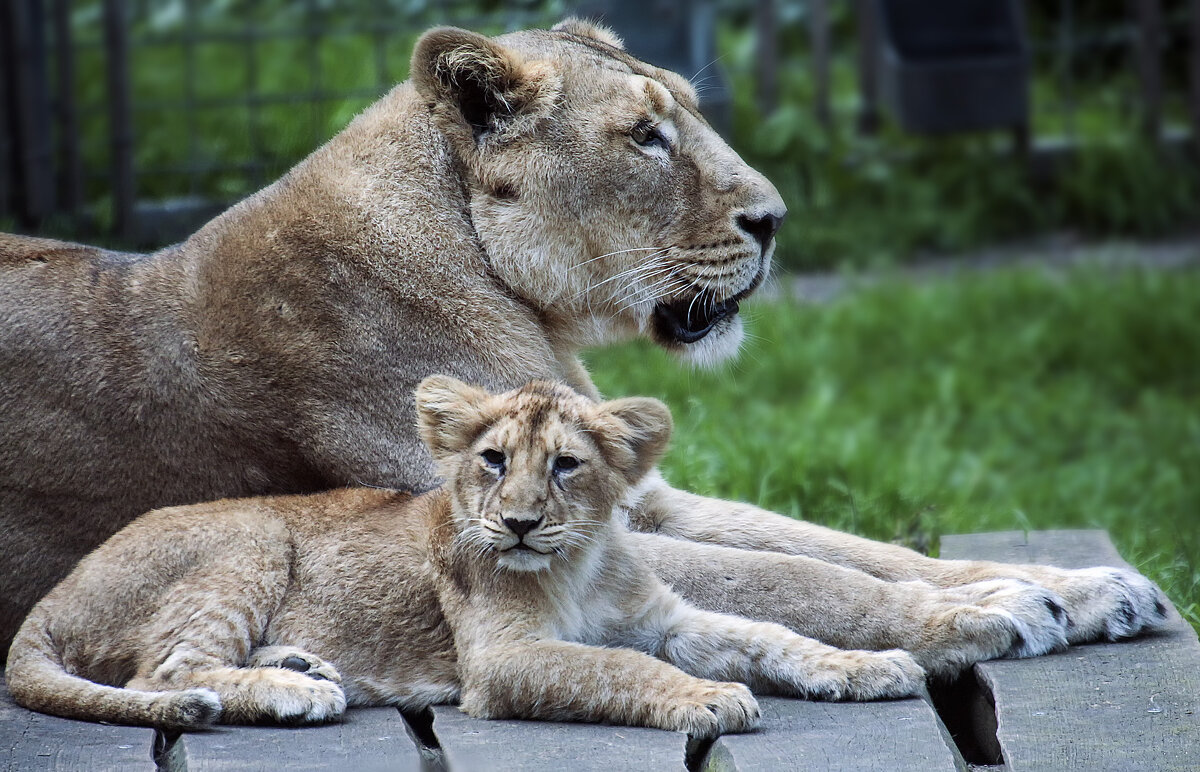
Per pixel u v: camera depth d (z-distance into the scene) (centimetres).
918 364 2069
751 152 2392
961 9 2562
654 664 711
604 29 988
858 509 1203
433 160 864
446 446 754
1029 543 1029
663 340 913
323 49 2352
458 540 742
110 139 1867
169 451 816
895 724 701
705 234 884
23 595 814
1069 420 1869
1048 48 2767
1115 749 681
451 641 754
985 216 2616
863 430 1722
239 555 747
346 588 755
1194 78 2691
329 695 711
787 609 796
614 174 873
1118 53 2950
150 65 2486
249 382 816
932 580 855
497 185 864
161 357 816
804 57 2927
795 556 818
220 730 698
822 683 734
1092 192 2636
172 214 1889
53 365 809
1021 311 2234
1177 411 1906
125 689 702
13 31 1798
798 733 690
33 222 1836
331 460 820
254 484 827
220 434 818
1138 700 727
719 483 1242
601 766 654
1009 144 2759
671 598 770
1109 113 2873
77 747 669
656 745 677
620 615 765
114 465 812
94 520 816
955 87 2492
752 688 752
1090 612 805
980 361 2056
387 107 887
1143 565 1038
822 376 1945
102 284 833
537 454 726
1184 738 689
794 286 2227
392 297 835
